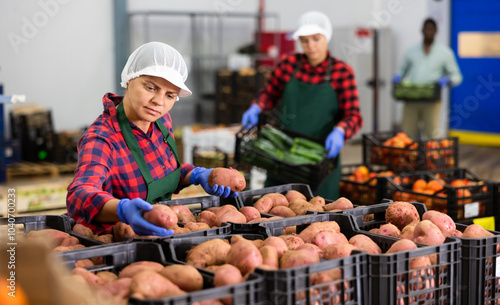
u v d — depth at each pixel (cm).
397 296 167
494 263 190
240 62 997
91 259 182
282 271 149
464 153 911
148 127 235
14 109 750
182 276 157
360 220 229
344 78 395
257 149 377
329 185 379
